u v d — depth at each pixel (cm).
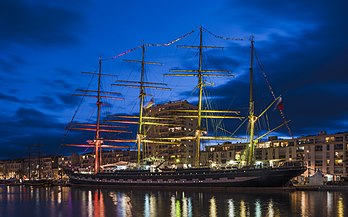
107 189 14150
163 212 6400
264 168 11394
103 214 6247
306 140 19538
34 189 16312
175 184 13150
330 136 18712
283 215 5950
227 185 12038
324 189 13075
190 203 7856
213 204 7606
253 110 12794
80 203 8269
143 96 16288
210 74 14100
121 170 14988
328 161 18562
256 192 11238
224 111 13788
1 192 13662
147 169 14212
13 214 6494
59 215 6250
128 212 6456
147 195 10400
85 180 16200
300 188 13012
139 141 15762
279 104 11931
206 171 12531
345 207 6988
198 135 13988
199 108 14112
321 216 5834
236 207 7044
